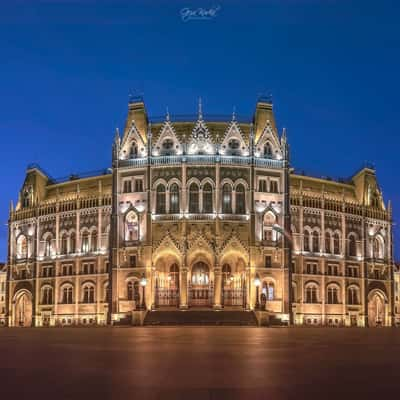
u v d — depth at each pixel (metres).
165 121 106.00
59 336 44.16
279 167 106.19
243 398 11.19
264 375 14.90
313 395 11.49
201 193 102.50
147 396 11.46
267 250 102.75
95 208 112.25
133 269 102.50
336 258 114.62
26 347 27.81
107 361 19.02
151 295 99.56
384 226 123.69
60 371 15.89
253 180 103.69
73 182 119.31
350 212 118.56
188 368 16.66
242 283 100.88
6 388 12.50
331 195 118.88
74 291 112.31
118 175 106.50
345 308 113.94
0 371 15.93
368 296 117.88
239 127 108.19
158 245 100.69
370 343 32.41
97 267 110.38
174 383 13.37
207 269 100.31
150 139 104.69
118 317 101.62
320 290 111.50
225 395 11.55
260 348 26.62
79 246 113.31
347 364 17.97
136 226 104.69
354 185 125.50
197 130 104.94
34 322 116.25
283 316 100.94
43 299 116.94
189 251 99.25
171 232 101.12
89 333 51.84
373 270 119.94
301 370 16.11
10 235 124.12
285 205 105.50
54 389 12.34
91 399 11.03
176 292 100.56
